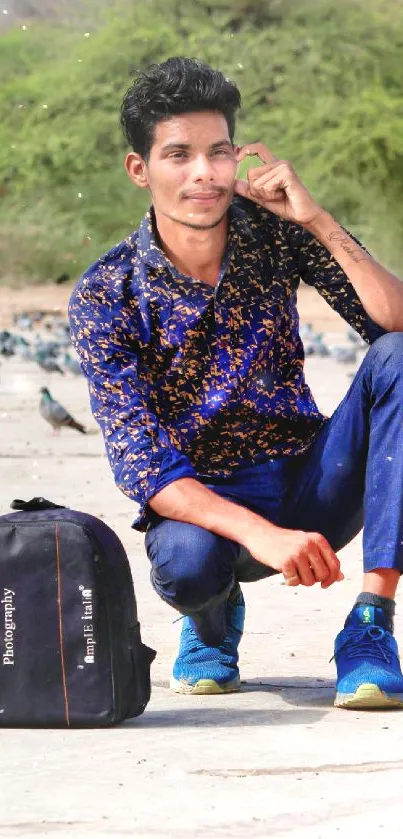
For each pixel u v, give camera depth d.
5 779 2.71
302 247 3.44
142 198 36.69
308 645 4.06
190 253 3.30
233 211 3.36
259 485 3.46
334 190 35.84
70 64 38.25
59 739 3.00
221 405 3.36
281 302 3.38
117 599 3.09
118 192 36.59
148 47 37.56
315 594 4.87
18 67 41.06
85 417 12.62
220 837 2.38
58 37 41.66
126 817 2.48
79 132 36.88
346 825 2.44
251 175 3.38
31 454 9.56
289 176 3.35
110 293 3.34
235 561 3.36
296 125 36.47
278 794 2.61
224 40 37.41
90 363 3.31
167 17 38.72
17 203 36.31
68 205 36.47
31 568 3.07
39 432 11.32
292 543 3.07
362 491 3.44
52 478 8.17
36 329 26.25
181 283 3.31
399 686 3.25
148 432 3.24
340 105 36.66
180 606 3.32
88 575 3.06
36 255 34.34
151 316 3.32
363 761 2.82
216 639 3.47
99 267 3.36
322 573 3.06
